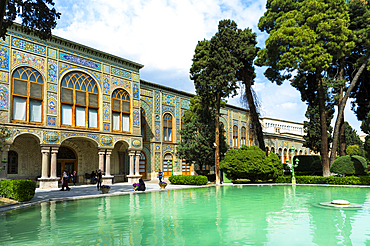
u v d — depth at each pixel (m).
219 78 24.50
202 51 28.12
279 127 62.28
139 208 11.38
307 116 42.53
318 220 8.48
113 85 26.16
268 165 25.55
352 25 26.20
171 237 6.68
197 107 30.23
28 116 20.47
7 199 13.24
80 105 23.67
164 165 33.22
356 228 7.37
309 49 22.56
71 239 6.61
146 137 31.34
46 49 21.89
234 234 6.88
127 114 27.17
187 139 29.94
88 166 26.00
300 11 24.34
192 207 11.49
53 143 21.34
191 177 24.22
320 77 24.86
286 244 5.96
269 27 27.47
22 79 20.45
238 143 44.78
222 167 26.28
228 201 13.34
